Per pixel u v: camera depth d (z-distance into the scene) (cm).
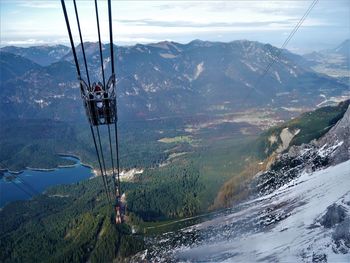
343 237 8725
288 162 16288
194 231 13588
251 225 12244
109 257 13562
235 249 10756
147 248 13312
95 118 2630
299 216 11231
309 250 8788
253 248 10312
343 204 10375
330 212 10112
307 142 16800
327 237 9106
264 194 14788
